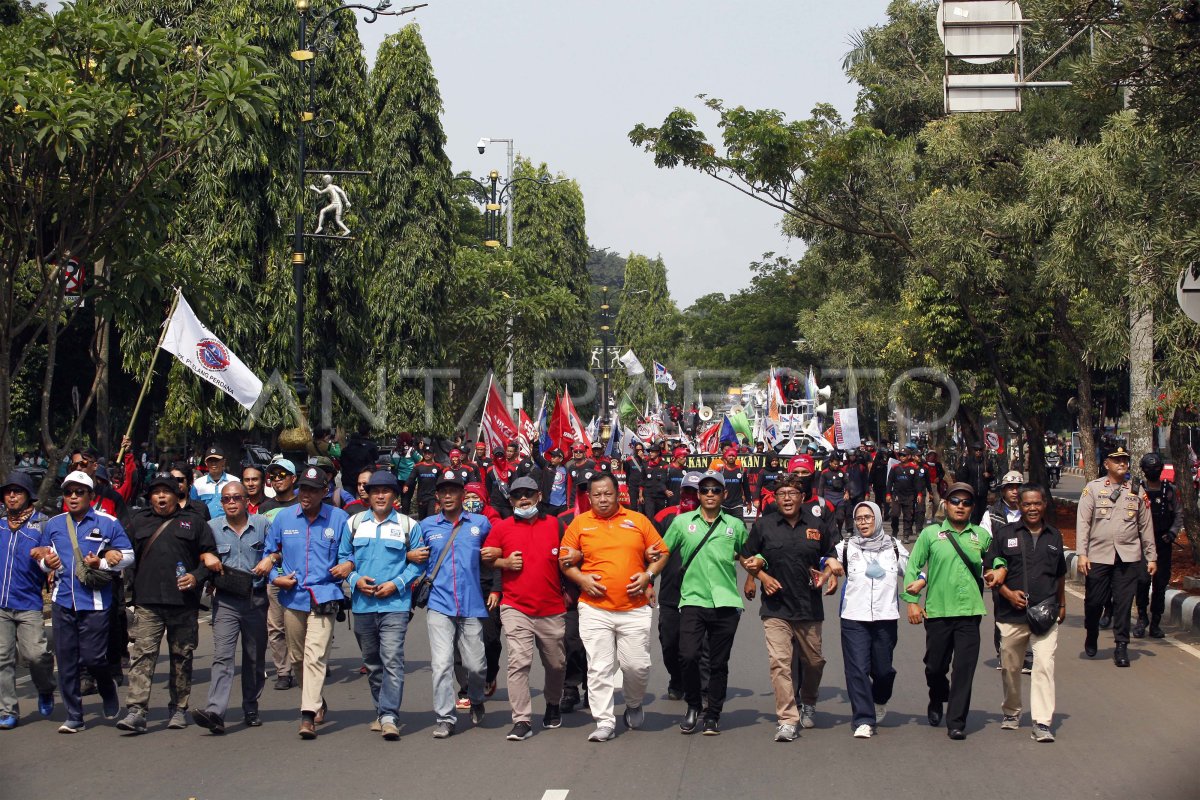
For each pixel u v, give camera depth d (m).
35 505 10.50
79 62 13.80
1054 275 19.92
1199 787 7.83
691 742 9.29
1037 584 9.41
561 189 68.50
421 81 39.94
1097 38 16.86
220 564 9.73
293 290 29.33
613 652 9.51
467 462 20.11
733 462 19.69
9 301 13.80
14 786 8.09
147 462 32.66
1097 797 7.61
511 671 9.48
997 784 7.95
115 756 8.92
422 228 39.66
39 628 10.16
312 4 31.44
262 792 7.88
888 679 9.70
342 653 13.91
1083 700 10.77
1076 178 16.78
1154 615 14.23
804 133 22.94
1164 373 14.88
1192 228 14.11
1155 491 14.12
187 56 16.75
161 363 31.31
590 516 9.59
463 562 9.76
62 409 40.47
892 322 38.75
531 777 8.20
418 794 7.79
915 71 34.66
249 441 36.75
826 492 23.53
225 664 9.68
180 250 27.56
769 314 75.75
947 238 22.00
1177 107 13.80
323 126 28.64
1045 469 25.34
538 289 47.72
